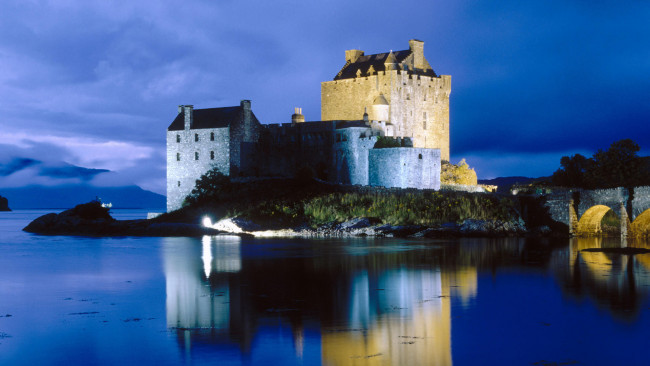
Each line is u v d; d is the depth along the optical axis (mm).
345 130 123688
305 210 109938
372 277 55469
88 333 36906
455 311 41219
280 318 39812
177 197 132500
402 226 98812
